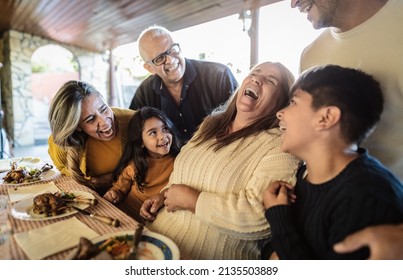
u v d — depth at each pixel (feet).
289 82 3.51
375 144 3.19
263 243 3.07
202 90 6.16
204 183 3.41
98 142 4.87
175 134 4.82
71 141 4.51
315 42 3.98
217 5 10.20
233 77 6.35
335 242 2.07
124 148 4.89
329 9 3.30
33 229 2.91
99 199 3.71
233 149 3.37
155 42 5.63
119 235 2.63
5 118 21.09
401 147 3.09
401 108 3.04
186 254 3.17
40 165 5.59
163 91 6.22
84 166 4.76
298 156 2.52
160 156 4.65
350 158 2.27
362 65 3.26
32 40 20.04
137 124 4.51
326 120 2.22
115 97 21.31
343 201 2.08
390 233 1.74
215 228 3.01
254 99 3.42
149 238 2.63
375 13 3.16
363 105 2.18
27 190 4.12
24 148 19.44
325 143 2.29
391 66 3.04
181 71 5.88
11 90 19.74
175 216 3.50
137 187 4.54
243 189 3.13
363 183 2.03
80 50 21.75
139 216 4.43
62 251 2.52
